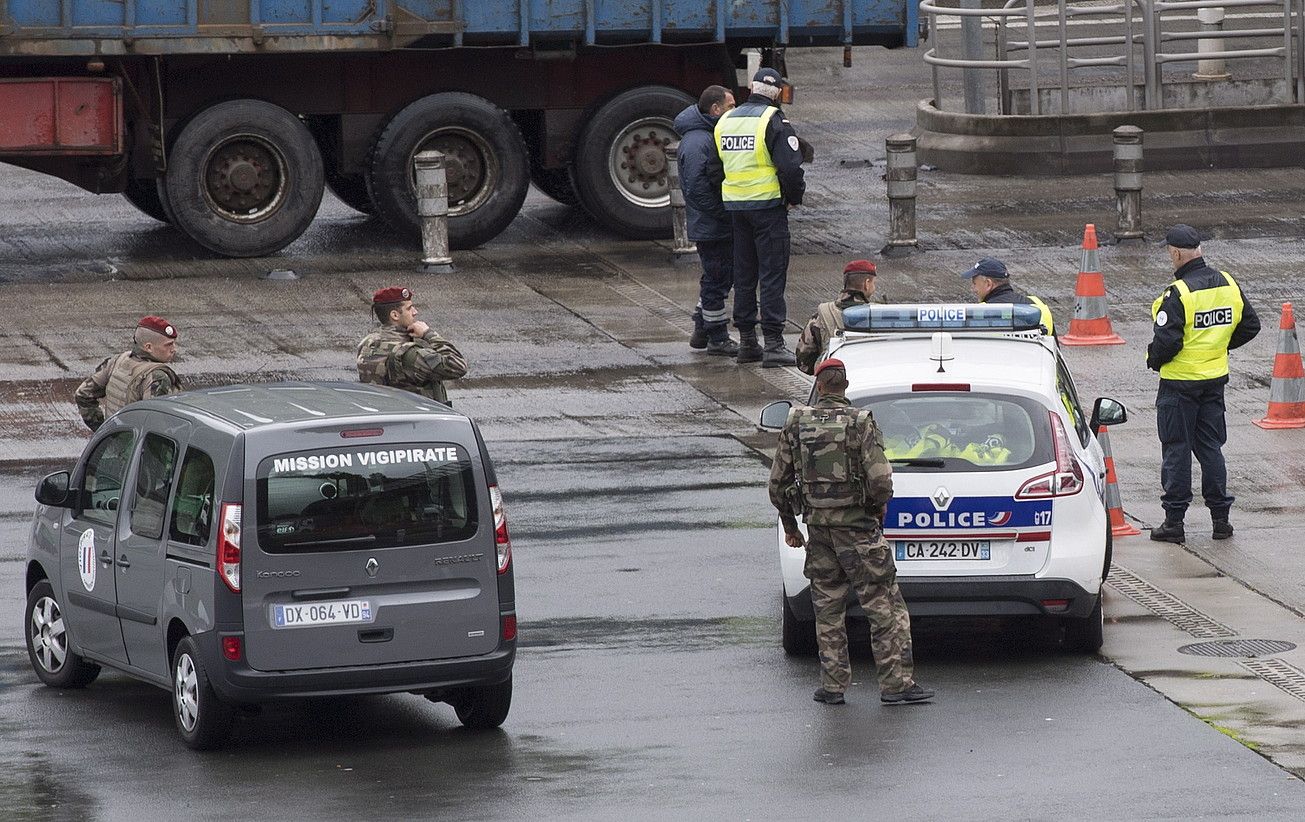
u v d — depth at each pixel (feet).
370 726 126.41
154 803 108.99
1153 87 340.39
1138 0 341.21
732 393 218.38
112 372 150.30
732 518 173.37
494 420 207.10
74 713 129.80
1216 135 334.65
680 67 295.07
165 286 261.85
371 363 154.10
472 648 119.75
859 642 143.23
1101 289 233.55
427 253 271.69
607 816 105.09
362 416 119.55
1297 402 199.93
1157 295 253.85
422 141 281.54
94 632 130.62
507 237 297.33
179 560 119.85
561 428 204.54
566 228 303.68
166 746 121.49
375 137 282.36
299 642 116.98
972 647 140.97
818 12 291.79
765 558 161.79
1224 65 380.58
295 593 116.88
